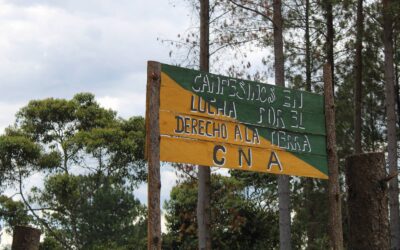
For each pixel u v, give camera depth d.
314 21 24.02
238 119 7.73
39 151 29.84
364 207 7.11
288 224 16.80
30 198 30.19
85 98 33.94
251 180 28.91
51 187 29.50
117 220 30.89
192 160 7.23
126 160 31.31
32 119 33.06
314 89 24.45
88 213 30.36
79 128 33.50
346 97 27.48
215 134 7.48
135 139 31.61
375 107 28.92
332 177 8.50
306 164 8.30
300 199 26.56
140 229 31.80
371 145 28.55
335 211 8.45
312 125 8.48
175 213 28.97
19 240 7.97
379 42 25.73
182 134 7.21
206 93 7.51
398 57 28.55
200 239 15.45
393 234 21.44
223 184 27.45
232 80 7.78
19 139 29.41
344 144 27.27
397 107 29.05
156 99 7.10
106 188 30.92
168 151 7.07
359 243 7.09
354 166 7.26
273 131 8.05
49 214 30.53
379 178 7.17
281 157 8.05
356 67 24.22
